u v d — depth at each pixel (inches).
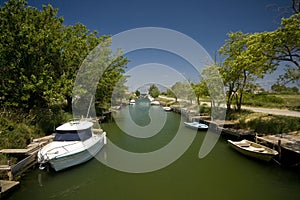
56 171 334.3
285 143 414.6
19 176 316.8
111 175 347.6
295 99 828.0
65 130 395.5
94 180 328.5
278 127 508.7
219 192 295.9
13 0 496.4
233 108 864.9
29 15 539.5
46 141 414.3
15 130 392.2
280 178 342.0
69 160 345.7
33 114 501.7
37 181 315.0
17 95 495.8
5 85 505.4
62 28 693.3
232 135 592.1
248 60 441.1
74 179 329.1
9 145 353.1
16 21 495.5
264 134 519.8
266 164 398.3
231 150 493.4
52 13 617.9
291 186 314.2
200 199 275.6
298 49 386.3
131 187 307.6
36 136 442.0
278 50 399.5
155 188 305.7
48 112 553.3
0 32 481.7
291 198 279.4
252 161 417.4
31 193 283.3
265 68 434.9
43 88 510.9
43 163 329.7
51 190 293.6
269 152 398.6
